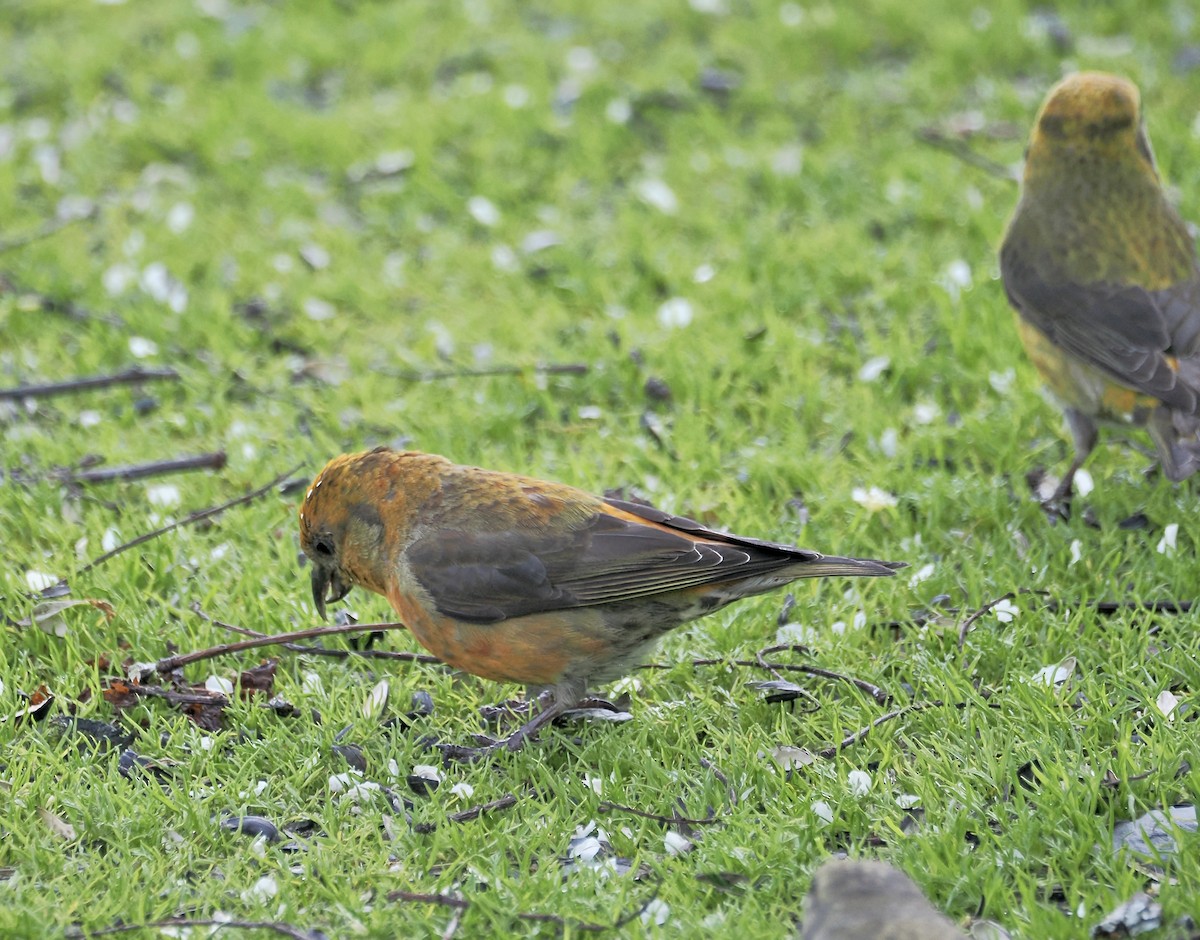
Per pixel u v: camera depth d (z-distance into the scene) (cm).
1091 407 1126
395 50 1938
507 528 898
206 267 1548
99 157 1762
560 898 772
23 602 1041
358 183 1702
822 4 1970
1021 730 873
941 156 1656
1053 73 1798
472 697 970
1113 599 1018
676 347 1345
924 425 1241
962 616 992
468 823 843
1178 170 1580
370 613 1038
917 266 1461
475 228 1623
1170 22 1839
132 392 1353
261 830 845
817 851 803
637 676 978
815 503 1150
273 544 1121
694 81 1848
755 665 968
